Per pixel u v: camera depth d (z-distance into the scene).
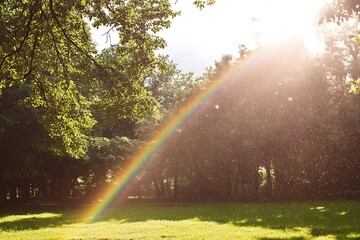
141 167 44.53
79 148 20.64
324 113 37.53
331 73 40.22
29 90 32.97
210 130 40.56
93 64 16.84
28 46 16.78
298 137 38.25
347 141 36.19
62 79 18.62
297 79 37.84
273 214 24.89
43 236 16.56
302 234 15.31
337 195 40.00
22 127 34.66
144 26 15.14
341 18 10.58
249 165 41.53
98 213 29.73
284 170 41.22
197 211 30.00
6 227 20.41
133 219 24.25
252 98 38.91
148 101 16.61
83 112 19.33
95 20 14.83
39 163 39.34
